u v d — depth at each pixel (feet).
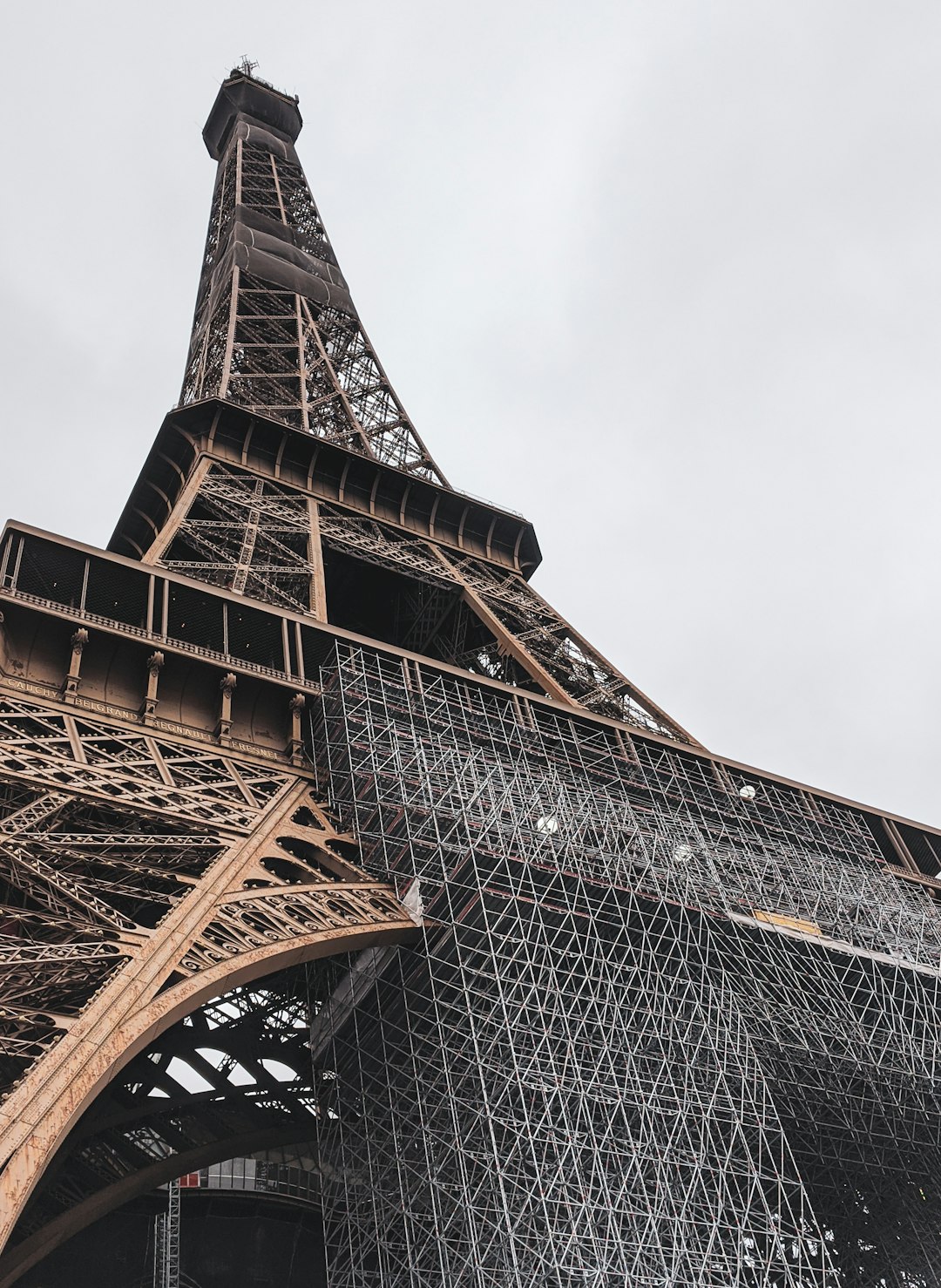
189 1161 143.54
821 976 160.04
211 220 418.72
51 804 123.95
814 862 185.78
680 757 198.29
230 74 484.74
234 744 158.40
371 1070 146.82
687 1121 143.13
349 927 127.75
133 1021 97.86
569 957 148.15
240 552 222.07
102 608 166.61
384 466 280.92
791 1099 155.53
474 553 282.56
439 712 174.19
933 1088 158.81
